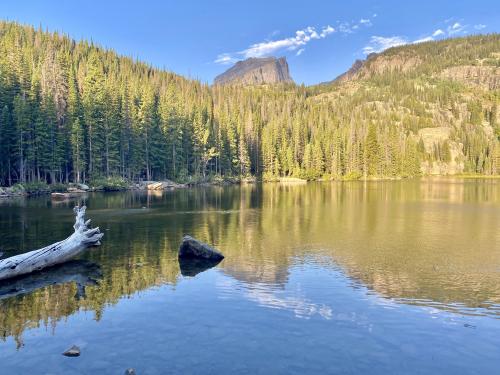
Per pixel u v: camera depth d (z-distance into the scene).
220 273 19.66
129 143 105.25
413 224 37.00
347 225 36.50
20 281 18.41
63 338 11.92
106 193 80.94
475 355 10.92
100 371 9.87
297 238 29.77
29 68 99.56
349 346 11.35
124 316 13.71
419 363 10.40
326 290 16.84
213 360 10.41
